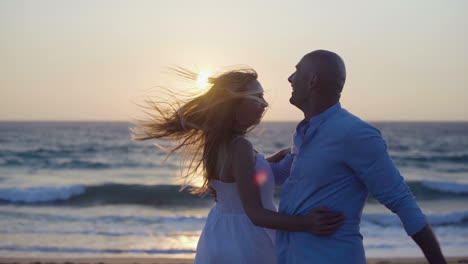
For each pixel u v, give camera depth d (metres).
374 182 2.32
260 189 2.77
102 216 13.30
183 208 15.35
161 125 3.00
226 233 2.80
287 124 139.62
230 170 2.75
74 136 63.97
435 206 16.53
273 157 3.08
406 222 2.29
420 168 30.77
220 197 2.87
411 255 8.52
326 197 2.42
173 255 8.62
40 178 24.00
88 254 8.62
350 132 2.34
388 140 59.34
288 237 2.58
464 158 35.34
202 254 2.86
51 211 14.54
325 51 2.52
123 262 7.71
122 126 115.38
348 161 2.36
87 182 22.05
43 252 8.73
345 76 2.54
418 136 68.00
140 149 40.81
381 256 8.49
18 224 11.90
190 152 3.04
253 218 2.59
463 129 94.56
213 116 2.77
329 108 2.49
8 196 17.16
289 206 2.57
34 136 63.88
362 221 12.02
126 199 17.28
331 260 2.40
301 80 2.55
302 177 2.50
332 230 2.38
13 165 29.20
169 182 21.42
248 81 2.80
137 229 11.30
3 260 7.81
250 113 2.76
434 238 2.29
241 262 2.75
